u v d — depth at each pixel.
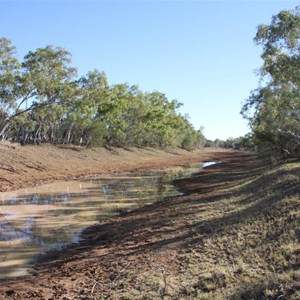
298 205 12.43
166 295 8.12
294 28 20.56
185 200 21.38
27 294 9.30
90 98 50.81
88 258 12.05
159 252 11.27
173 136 98.56
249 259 9.39
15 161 39.47
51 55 39.34
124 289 8.82
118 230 15.64
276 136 35.09
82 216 19.31
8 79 37.66
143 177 40.53
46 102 42.19
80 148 59.25
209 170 47.25
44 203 23.06
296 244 9.48
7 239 14.78
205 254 10.34
